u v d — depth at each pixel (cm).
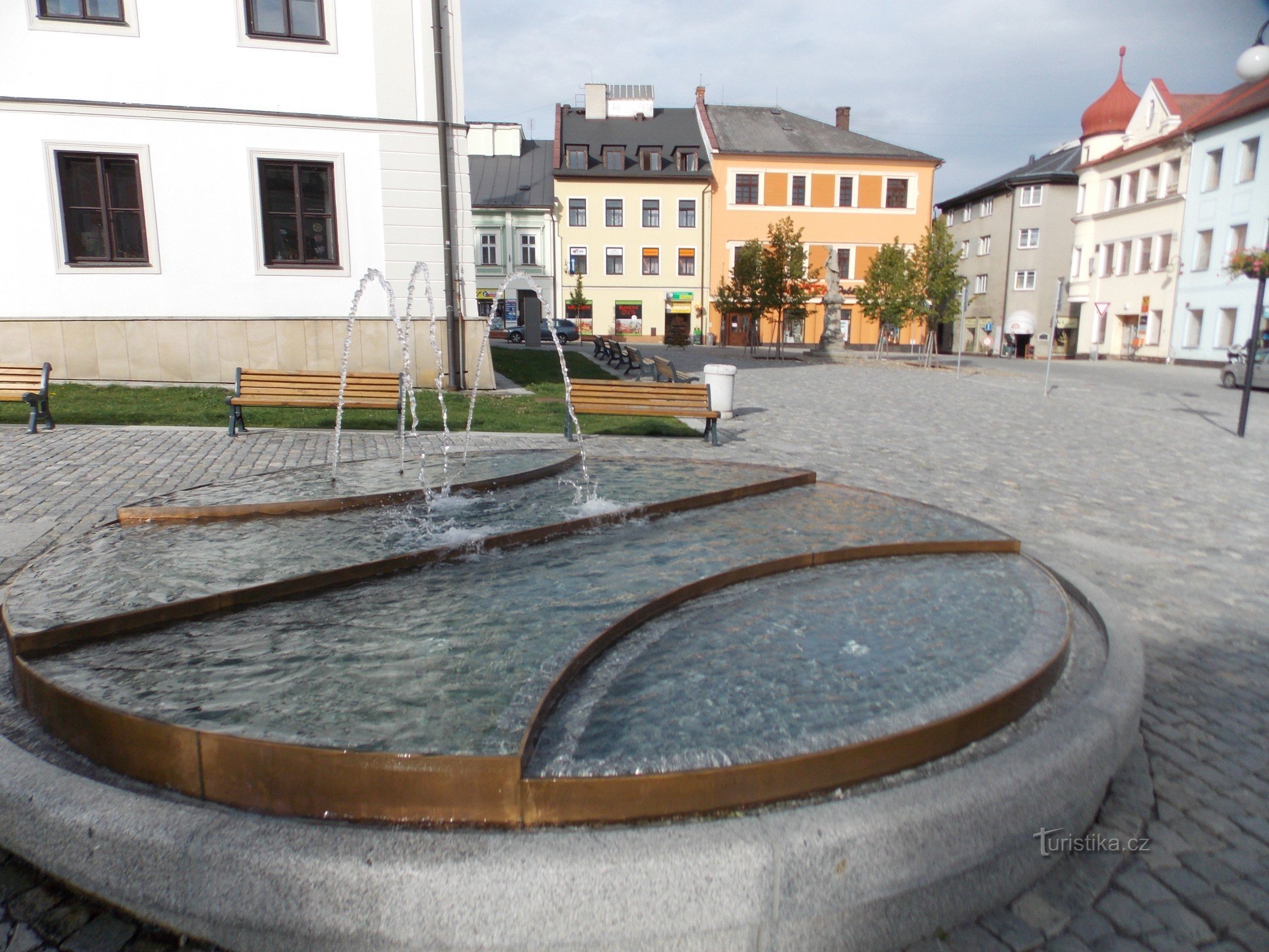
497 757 225
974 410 1675
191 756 241
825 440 1182
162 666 311
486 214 5372
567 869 210
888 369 3181
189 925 227
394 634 346
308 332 1496
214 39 1402
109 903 240
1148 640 487
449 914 210
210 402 1264
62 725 272
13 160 1347
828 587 430
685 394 1097
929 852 238
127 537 484
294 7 1434
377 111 1475
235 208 1440
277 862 215
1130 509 827
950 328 6294
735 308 4131
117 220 1413
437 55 1481
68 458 834
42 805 239
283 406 1005
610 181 5469
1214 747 363
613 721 279
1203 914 259
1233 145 3731
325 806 231
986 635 365
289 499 564
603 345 2752
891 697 301
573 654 322
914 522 560
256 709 275
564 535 515
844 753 249
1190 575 615
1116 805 311
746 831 222
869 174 5644
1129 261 4547
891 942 239
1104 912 259
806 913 226
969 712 277
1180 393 2312
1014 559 495
